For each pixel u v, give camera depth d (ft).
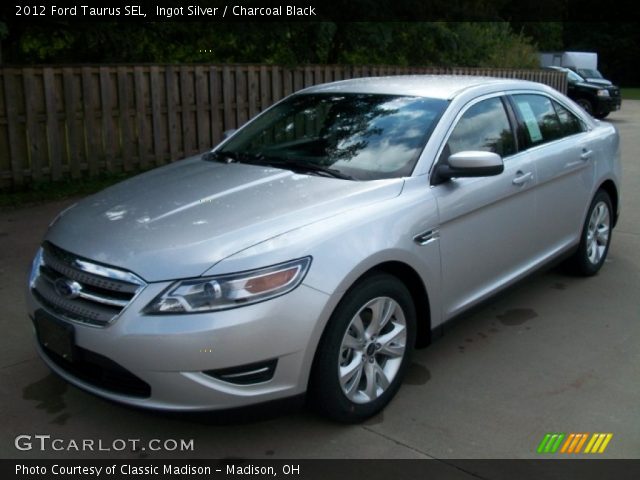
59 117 27.45
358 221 10.94
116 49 34.27
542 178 15.30
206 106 32.30
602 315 16.02
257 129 15.58
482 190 13.33
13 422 11.31
